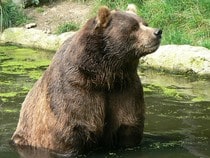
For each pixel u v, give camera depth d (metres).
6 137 11.65
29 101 11.05
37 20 24.75
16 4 25.97
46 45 21.91
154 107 13.88
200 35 19.95
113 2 23.66
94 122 10.26
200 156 10.56
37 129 10.69
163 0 22.22
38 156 10.43
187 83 16.45
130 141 10.87
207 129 12.22
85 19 24.06
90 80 10.12
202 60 17.45
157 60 18.27
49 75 10.57
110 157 10.48
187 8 21.61
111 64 10.17
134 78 10.48
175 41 19.58
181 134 11.89
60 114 10.23
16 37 23.20
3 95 14.90
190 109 13.68
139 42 10.15
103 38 10.14
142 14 22.05
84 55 10.13
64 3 25.83
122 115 10.49
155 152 10.77
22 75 17.20
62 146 10.36
